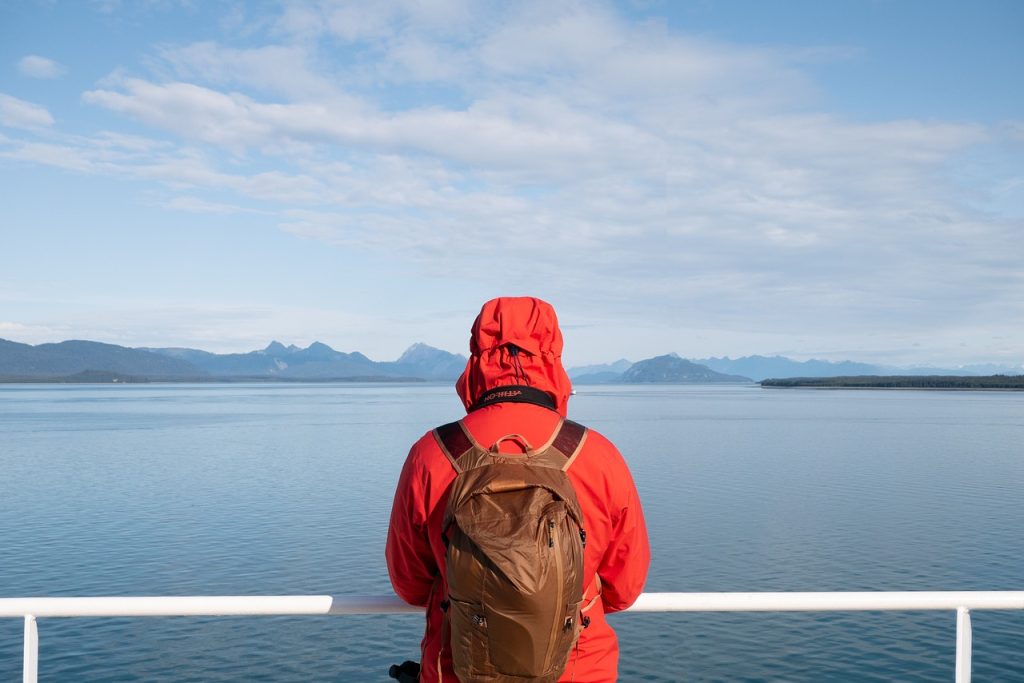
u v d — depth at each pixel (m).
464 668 1.95
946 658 16.39
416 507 2.18
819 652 16.81
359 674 15.58
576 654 2.19
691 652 16.89
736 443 71.44
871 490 42.44
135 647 16.98
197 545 28.00
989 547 27.75
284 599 2.62
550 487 1.99
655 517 34.09
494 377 2.29
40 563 25.44
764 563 25.52
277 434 81.00
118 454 60.88
